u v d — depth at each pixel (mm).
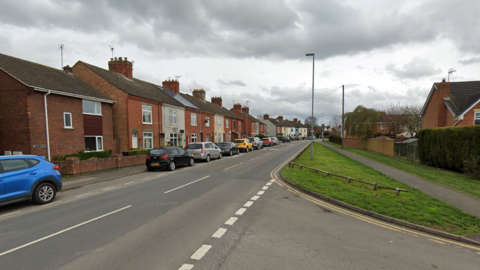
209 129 35750
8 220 5980
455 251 4453
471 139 13055
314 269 3697
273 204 7359
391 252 4336
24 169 7160
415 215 6176
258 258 4023
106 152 17203
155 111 23016
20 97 13180
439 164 16203
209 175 12828
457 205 7117
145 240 4711
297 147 41188
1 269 3650
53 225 5574
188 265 3791
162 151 14773
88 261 3908
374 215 6332
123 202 7559
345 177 10602
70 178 11812
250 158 22406
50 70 17500
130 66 24906
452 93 26203
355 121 35531
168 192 8898
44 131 13891
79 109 16172
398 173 13047
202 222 5727
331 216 6328
